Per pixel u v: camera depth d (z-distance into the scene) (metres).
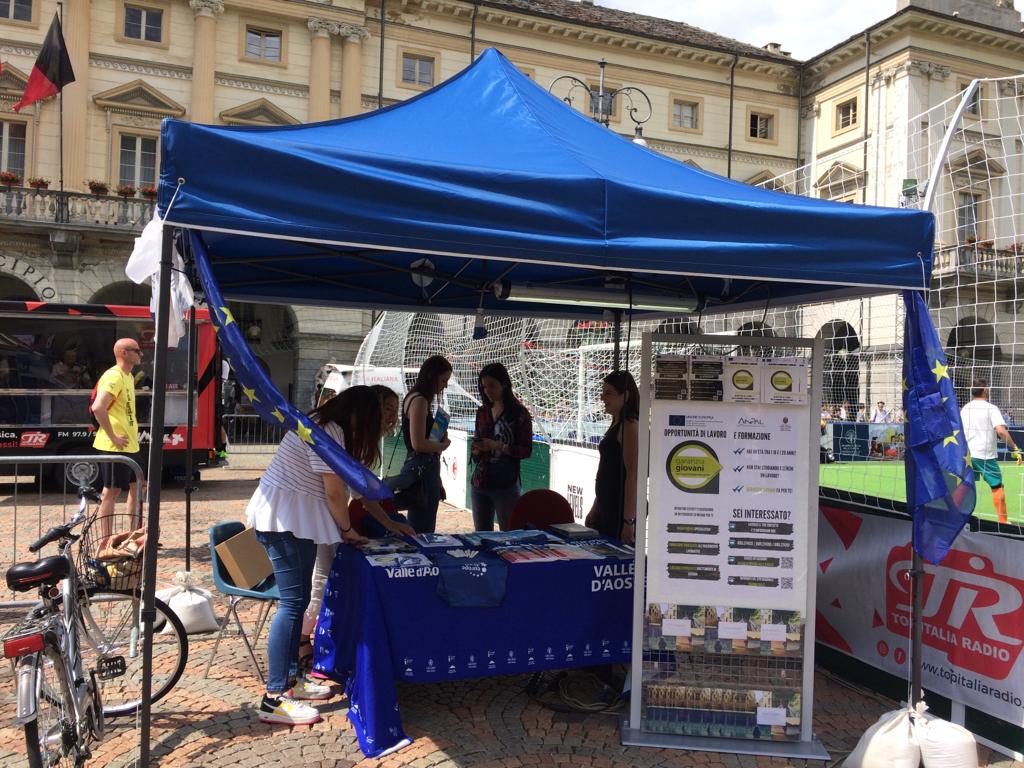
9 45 24.62
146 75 26.00
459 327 12.85
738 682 3.92
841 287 4.73
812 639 3.87
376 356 15.81
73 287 24.72
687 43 32.00
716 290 5.93
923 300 3.74
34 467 12.48
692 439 3.88
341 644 4.19
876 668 4.64
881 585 4.62
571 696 4.41
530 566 4.04
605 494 4.98
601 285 5.67
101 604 4.20
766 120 34.25
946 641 4.19
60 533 3.57
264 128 3.72
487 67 5.03
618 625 4.22
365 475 3.21
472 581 3.90
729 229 3.48
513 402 6.29
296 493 4.00
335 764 3.64
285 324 28.59
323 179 3.08
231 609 4.59
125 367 7.75
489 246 3.22
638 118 31.95
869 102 31.05
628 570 4.23
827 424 8.23
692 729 3.93
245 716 4.13
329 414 4.05
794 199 4.00
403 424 6.03
